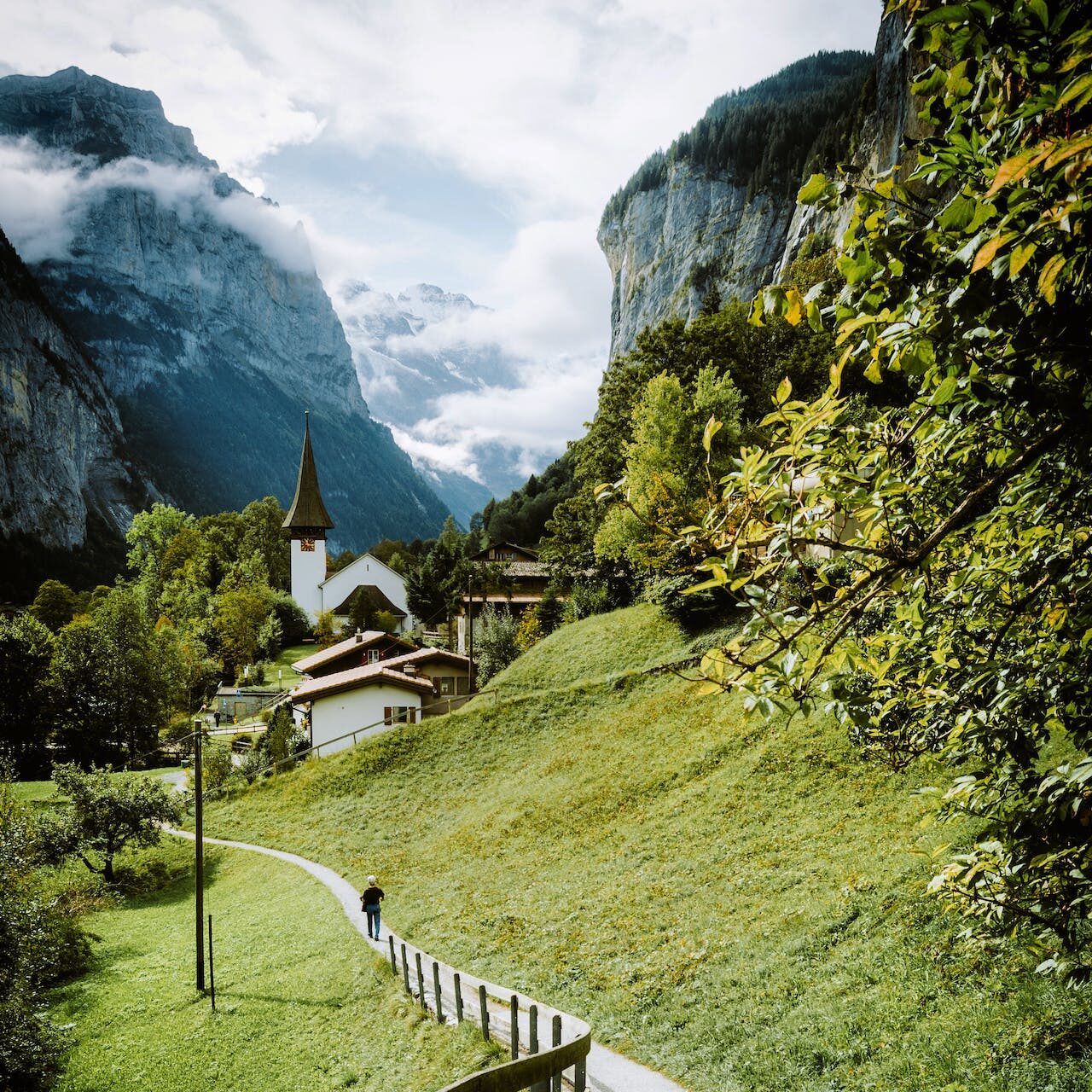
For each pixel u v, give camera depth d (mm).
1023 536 4590
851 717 3797
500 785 32781
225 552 131625
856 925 13336
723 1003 12961
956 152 3047
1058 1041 8375
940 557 4910
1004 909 5125
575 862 22703
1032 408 3051
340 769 40156
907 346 3191
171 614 103812
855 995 11469
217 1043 18531
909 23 3146
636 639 42406
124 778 50562
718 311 83562
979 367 3270
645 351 61625
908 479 4012
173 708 72938
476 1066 13664
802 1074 10211
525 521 161875
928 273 3029
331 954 22219
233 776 45000
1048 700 4723
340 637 99500
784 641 3707
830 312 3346
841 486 3752
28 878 19688
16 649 57719
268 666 91812
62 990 23109
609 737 32125
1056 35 2723
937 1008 10203
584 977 15828
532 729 37062
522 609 77812
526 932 19125
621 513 44000
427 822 32375
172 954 25359
